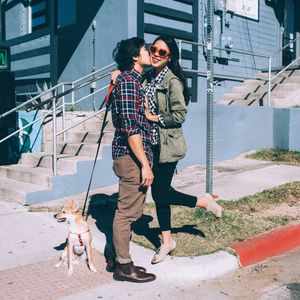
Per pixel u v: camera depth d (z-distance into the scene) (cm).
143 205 375
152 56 388
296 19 1395
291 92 1039
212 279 397
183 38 1046
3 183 687
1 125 834
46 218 552
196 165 834
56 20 1052
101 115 869
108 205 605
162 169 399
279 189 659
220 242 454
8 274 392
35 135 853
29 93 1188
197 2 1068
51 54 1059
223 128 880
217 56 1120
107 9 986
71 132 831
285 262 442
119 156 364
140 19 957
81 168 674
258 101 1055
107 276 389
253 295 366
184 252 430
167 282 384
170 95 386
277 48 1308
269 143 965
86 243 394
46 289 364
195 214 534
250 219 526
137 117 355
